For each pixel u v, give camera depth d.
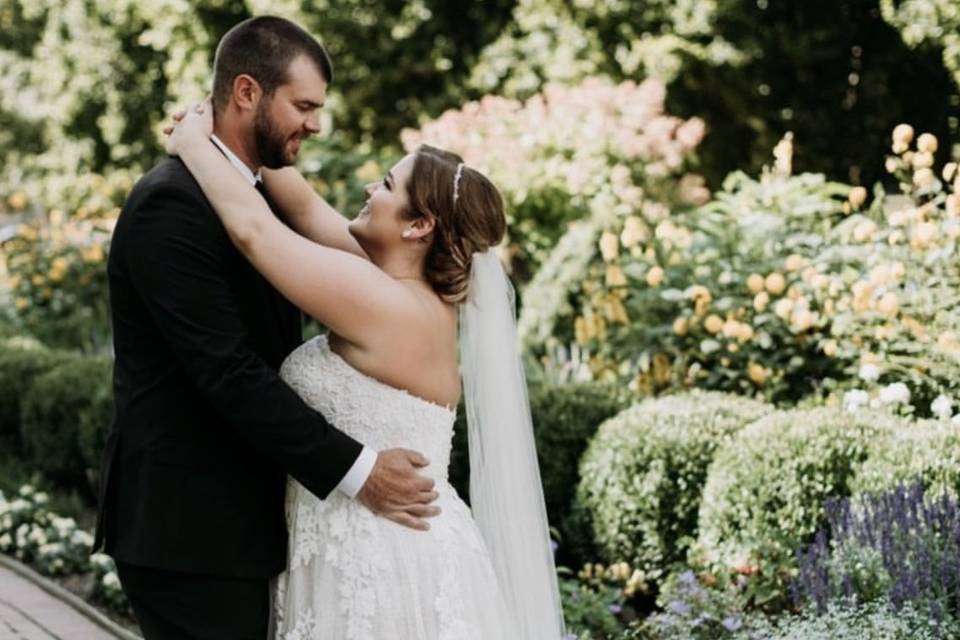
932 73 7.85
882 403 4.46
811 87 8.62
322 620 2.67
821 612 3.60
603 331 5.74
